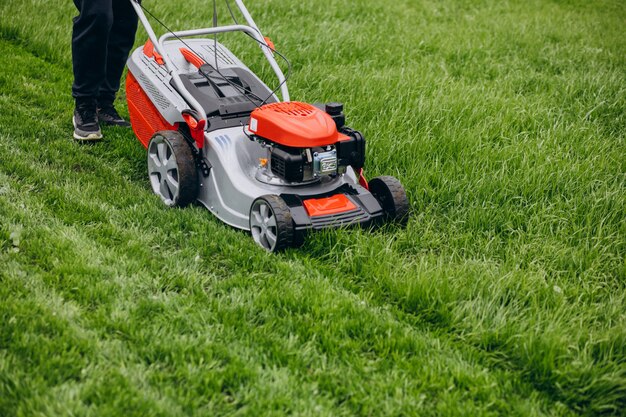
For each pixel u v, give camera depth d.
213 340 3.89
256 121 4.44
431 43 6.75
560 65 6.53
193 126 4.60
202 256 4.36
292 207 4.38
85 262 4.18
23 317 3.87
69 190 4.67
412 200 4.83
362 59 6.43
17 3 6.73
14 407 3.58
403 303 4.16
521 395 3.82
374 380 3.80
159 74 4.91
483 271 4.31
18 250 4.22
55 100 5.58
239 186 4.48
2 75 5.74
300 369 3.82
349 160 4.52
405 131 5.30
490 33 7.12
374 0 7.89
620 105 5.81
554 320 4.06
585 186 4.89
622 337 3.97
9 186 4.65
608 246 4.48
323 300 4.09
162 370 3.78
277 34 6.55
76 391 3.63
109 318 3.94
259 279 4.21
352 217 4.45
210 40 5.23
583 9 8.70
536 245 4.52
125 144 5.19
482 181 4.87
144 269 4.21
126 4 5.23
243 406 3.68
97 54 5.05
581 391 3.82
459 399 3.77
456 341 4.02
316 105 4.64
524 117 5.53
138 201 4.67
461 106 5.57
